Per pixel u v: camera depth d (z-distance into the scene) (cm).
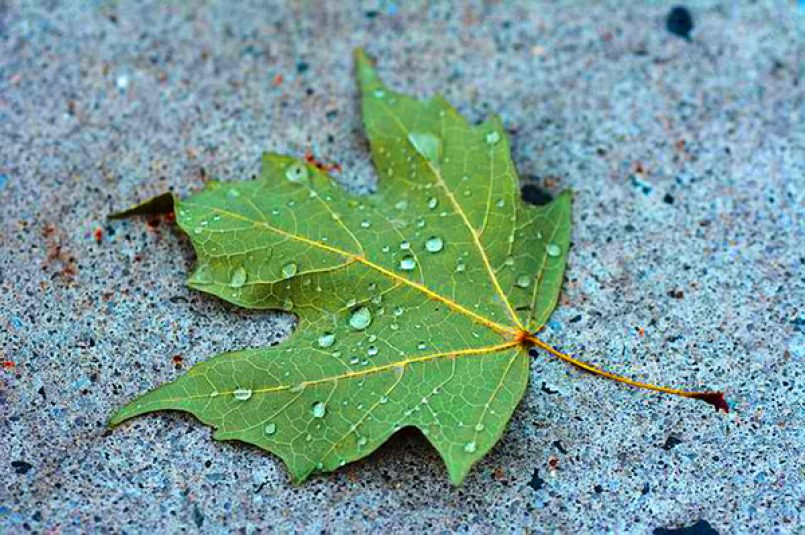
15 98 46
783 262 44
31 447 41
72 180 45
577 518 41
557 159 45
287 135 45
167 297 43
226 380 41
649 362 42
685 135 45
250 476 41
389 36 47
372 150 44
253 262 42
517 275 42
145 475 41
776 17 47
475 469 41
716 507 41
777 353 42
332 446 40
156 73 46
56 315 43
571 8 48
